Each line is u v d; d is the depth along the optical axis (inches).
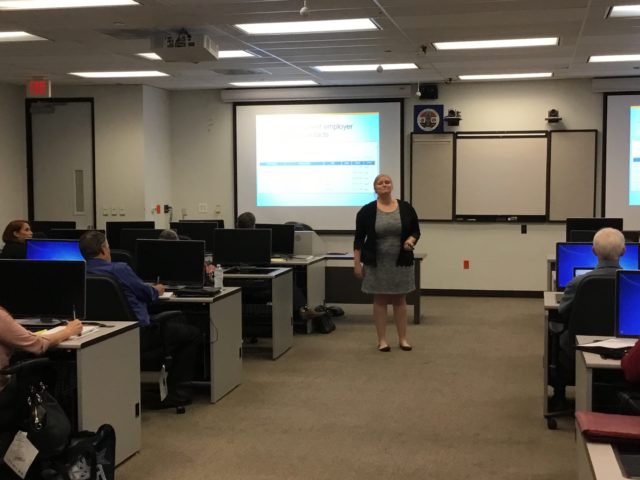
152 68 310.0
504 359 225.9
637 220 347.6
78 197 370.9
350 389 192.4
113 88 363.3
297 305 265.7
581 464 89.4
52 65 301.3
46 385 122.4
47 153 372.5
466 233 366.3
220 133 389.1
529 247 360.2
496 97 358.9
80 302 137.9
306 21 216.8
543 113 354.6
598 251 151.6
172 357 176.4
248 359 228.8
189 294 181.5
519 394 186.7
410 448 147.5
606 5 197.0
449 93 363.6
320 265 288.2
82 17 210.5
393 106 369.1
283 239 280.1
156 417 168.9
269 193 386.0
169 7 197.8
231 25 222.4
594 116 349.4
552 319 167.8
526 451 145.3
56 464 111.1
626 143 345.7
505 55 280.1
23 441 106.4
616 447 82.8
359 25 224.4
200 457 142.8
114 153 365.4
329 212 380.8
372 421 165.2
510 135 357.4
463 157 363.3
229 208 391.2
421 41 249.4
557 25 223.8
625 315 127.5
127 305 153.9
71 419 126.6
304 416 169.2
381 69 310.5
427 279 372.2
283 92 375.2
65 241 198.1
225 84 365.7
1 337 112.6
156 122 377.7
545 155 355.3
